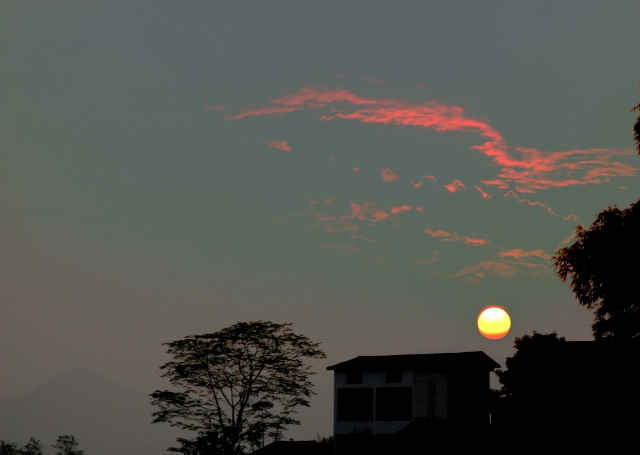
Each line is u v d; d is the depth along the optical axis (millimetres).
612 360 74188
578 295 77938
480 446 88375
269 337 130750
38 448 194750
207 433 124000
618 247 74812
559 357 77875
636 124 77000
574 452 74000
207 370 128875
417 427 104875
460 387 121375
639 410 72500
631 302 74625
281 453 121938
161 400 127875
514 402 80125
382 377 123812
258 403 128000
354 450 112750
